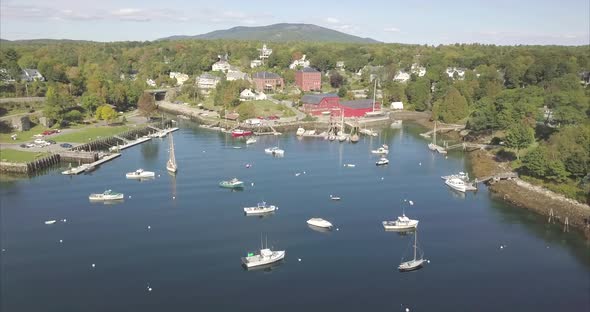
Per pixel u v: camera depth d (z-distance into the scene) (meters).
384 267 106.38
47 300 91.56
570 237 123.88
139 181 169.12
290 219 133.88
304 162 199.88
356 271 104.38
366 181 172.25
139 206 143.00
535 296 95.44
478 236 123.88
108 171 182.38
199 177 175.00
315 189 161.75
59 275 100.94
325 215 137.38
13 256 109.31
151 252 112.12
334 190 160.88
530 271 105.62
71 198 150.00
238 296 93.81
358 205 146.38
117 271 102.88
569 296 95.50
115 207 142.00
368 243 118.75
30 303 90.44
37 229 124.75
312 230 126.44
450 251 114.94
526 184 160.00
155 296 93.38
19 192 155.75
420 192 160.12
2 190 157.88
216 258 109.62
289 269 105.06
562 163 155.00
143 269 103.88
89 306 89.69
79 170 179.00
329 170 187.12
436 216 138.00
